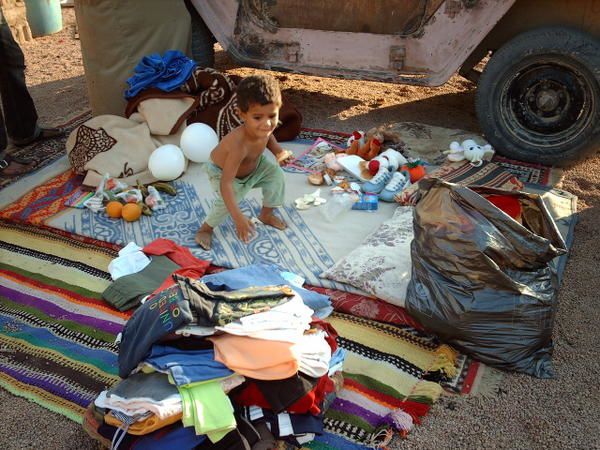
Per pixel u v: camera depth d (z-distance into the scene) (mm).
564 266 3211
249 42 4809
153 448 1951
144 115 4414
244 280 2465
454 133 4578
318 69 4688
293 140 4727
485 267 2465
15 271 3275
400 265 2979
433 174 3971
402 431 2260
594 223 3619
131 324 2154
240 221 3027
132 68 4723
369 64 4520
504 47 4125
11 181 4223
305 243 3400
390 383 2492
